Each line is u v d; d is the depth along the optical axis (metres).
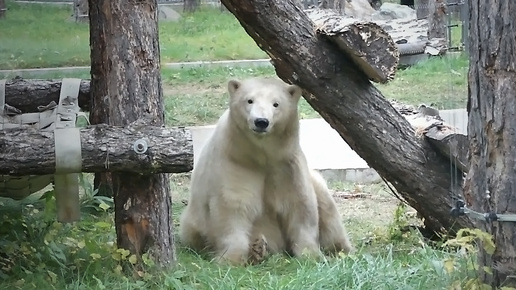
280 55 11.15
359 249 11.88
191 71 29.16
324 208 12.03
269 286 9.31
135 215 9.66
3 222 10.62
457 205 8.05
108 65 9.66
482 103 7.68
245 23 11.09
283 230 11.73
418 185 11.52
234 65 30.73
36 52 33.88
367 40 10.75
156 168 9.30
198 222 11.78
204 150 12.02
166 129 9.45
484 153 7.74
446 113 17.16
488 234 7.61
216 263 10.75
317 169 16.67
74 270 9.83
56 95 13.62
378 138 11.38
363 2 36.38
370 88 11.39
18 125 10.12
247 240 11.25
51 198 10.76
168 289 9.28
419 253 10.64
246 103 10.97
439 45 29.31
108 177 14.02
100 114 12.88
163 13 43.91
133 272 9.59
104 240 11.27
